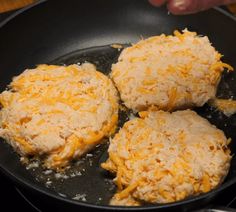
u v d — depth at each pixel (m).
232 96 0.44
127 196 0.36
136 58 0.45
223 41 0.47
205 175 0.36
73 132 0.39
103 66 0.47
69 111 0.40
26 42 0.47
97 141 0.40
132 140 0.38
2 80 0.45
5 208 0.37
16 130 0.40
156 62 0.44
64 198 0.32
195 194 0.35
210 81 0.43
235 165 0.39
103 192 0.38
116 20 0.49
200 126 0.39
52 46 0.48
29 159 0.40
